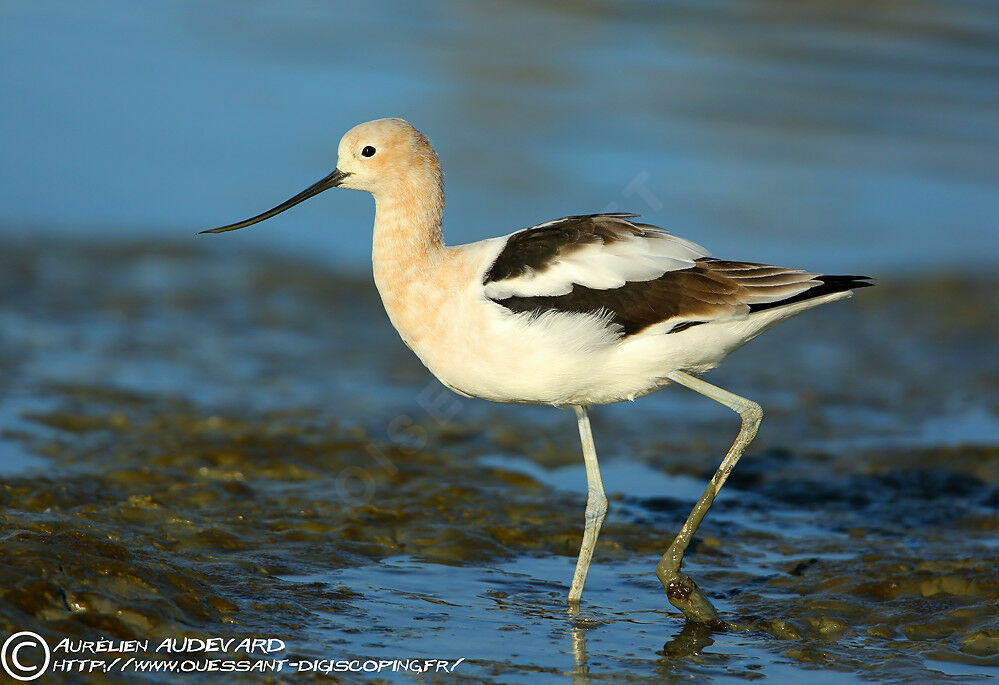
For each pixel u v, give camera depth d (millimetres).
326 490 11062
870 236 20250
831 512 11219
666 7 33844
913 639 8523
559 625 8648
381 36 29797
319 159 21766
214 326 15914
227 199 20172
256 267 18406
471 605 8938
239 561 9273
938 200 21891
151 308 16359
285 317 16547
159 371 14039
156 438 11844
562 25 31766
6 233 18531
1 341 14484
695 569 9828
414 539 10164
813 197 21562
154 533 9656
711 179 22000
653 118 25109
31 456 11227
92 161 21078
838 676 7922
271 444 11844
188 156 21578
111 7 29750
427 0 33656
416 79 26391
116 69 25234
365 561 9656
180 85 24781
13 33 26625
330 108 24219
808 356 16062
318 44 28641
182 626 7953
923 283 18641
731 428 13547
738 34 31625
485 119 24219
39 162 20844
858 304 18000
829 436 13250
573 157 22531
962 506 11328
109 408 12641
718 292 8836
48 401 12664
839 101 27000
